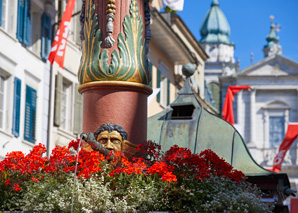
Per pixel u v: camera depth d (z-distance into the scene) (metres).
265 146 69.19
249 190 7.89
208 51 88.12
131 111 8.25
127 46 8.34
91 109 8.28
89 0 8.58
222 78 69.75
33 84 26.25
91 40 8.41
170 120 10.23
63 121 28.92
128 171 7.31
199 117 10.15
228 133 9.88
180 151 7.64
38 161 7.44
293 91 69.50
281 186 9.43
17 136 24.75
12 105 24.55
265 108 69.62
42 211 7.02
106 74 8.23
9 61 24.41
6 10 24.52
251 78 69.69
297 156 66.81
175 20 42.00
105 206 7.07
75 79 29.69
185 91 10.45
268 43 85.00
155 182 7.37
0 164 7.45
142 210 7.19
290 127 44.75
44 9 27.16
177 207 7.25
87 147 7.95
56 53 23.83
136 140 8.23
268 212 7.56
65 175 7.24
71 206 6.96
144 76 8.38
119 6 8.42
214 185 7.47
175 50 40.09
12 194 7.26
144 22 8.60
